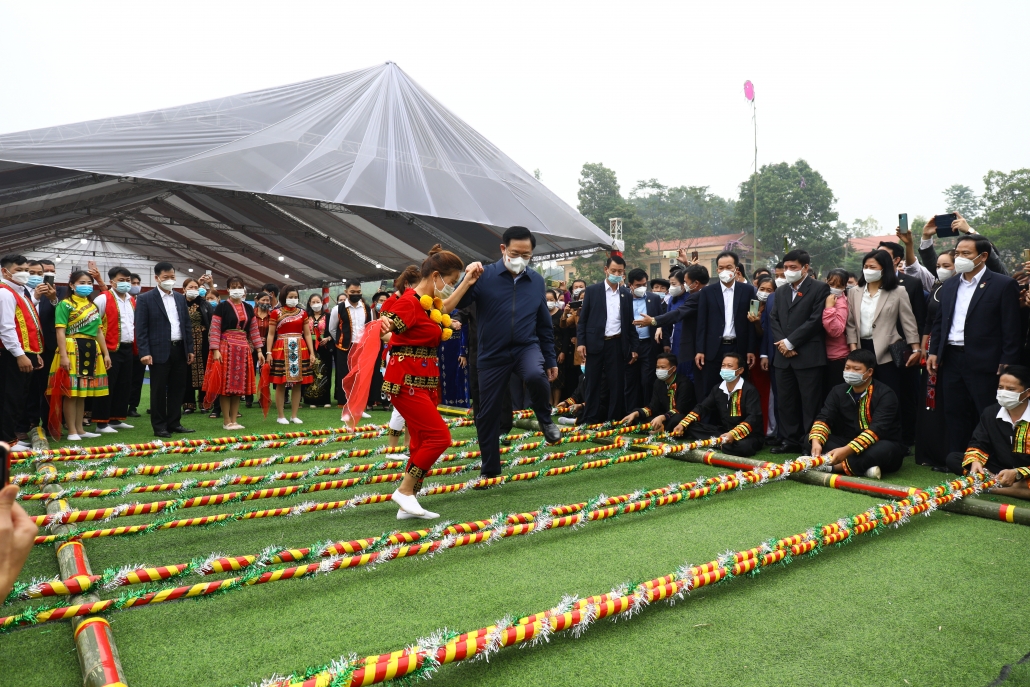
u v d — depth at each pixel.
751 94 27.66
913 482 5.10
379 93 9.12
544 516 3.70
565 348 9.09
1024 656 2.42
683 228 70.44
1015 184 47.38
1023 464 4.59
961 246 5.19
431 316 4.05
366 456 5.93
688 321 7.01
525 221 9.03
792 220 55.47
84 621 2.48
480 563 3.39
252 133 7.75
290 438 6.67
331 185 7.62
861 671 2.31
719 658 2.41
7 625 2.40
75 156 6.59
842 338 6.04
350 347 10.33
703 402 6.48
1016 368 4.56
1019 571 3.27
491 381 4.87
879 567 3.33
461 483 4.75
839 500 4.56
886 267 5.75
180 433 7.60
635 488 4.96
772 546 3.23
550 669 2.34
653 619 2.75
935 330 5.46
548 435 5.27
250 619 2.75
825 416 5.40
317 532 3.96
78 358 6.90
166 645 2.53
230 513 4.12
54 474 4.85
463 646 2.20
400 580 3.17
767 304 6.55
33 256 22.62
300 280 20.66
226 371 7.85
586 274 55.00
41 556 3.53
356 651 2.48
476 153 9.55
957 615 2.77
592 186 64.50
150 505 3.89
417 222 11.05
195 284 9.38
